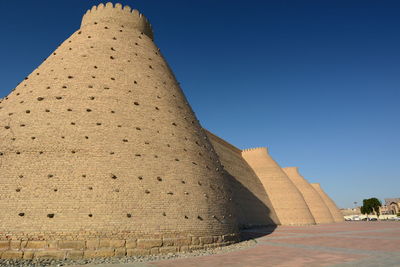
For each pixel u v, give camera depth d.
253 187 45.41
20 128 15.29
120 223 13.25
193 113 22.14
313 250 15.34
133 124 16.70
